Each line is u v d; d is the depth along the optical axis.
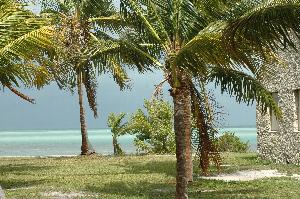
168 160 29.72
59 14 22.31
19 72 11.66
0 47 10.53
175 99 12.85
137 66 13.84
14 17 10.70
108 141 116.69
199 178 20.33
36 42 10.41
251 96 14.56
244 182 18.81
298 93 23.83
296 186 17.64
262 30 9.43
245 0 10.45
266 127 27.22
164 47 13.02
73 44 17.50
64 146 91.00
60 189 17.47
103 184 18.95
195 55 11.02
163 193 16.59
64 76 16.61
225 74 14.45
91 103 27.06
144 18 13.23
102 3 17.75
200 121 14.45
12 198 15.62
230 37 9.80
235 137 38.94
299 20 9.11
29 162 31.19
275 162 25.98
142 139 37.47
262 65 13.45
